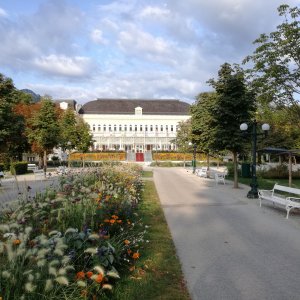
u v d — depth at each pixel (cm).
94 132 8906
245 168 2731
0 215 702
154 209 1209
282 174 2684
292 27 1558
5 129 2839
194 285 549
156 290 522
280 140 3441
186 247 759
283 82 1606
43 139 3619
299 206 1072
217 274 597
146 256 670
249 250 738
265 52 1614
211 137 2000
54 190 1031
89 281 454
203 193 1725
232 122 1894
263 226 966
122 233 667
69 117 5106
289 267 633
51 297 396
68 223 670
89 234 534
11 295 393
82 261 507
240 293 521
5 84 2936
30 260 431
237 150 1964
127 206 874
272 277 585
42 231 621
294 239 827
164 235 849
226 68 1925
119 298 479
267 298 505
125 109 9412
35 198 841
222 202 1412
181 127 5094
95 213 696
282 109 1736
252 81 1800
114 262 550
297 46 1530
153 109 9494
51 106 3784
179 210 1220
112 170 1722
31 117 3984
